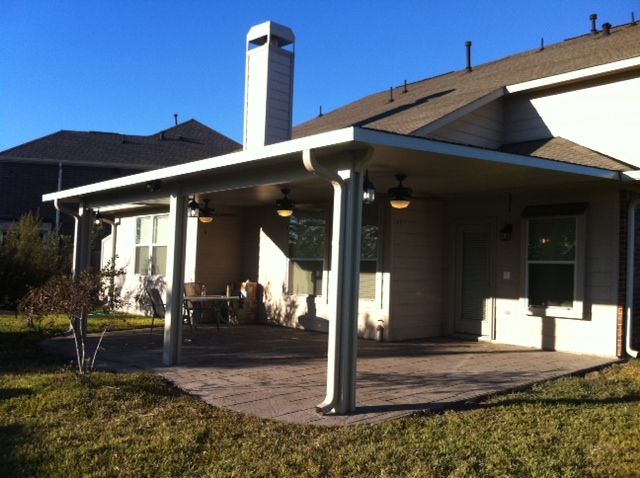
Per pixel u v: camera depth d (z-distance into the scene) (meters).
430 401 5.97
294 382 6.82
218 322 11.55
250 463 4.33
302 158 5.81
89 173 26.88
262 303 13.04
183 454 4.52
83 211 10.75
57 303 6.74
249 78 10.62
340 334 5.66
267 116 10.23
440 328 10.86
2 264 13.07
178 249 8.04
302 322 11.98
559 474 4.09
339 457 4.41
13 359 8.18
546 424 5.15
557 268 9.25
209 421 5.29
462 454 4.45
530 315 9.50
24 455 4.49
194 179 7.87
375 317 10.30
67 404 5.79
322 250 11.63
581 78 9.73
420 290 10.55
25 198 25.98
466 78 13.62
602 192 8.74
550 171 7.38
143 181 8.31
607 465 4.23
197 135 31.55
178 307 7.97
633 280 8.77
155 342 9.90
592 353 8.77
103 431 5.05
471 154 6.27
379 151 5.90
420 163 6.73
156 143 29.77
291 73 10.62
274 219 12.87
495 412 5.56
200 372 7.35
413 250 10.44
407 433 4.96
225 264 13.48
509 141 10.95
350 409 5.62
